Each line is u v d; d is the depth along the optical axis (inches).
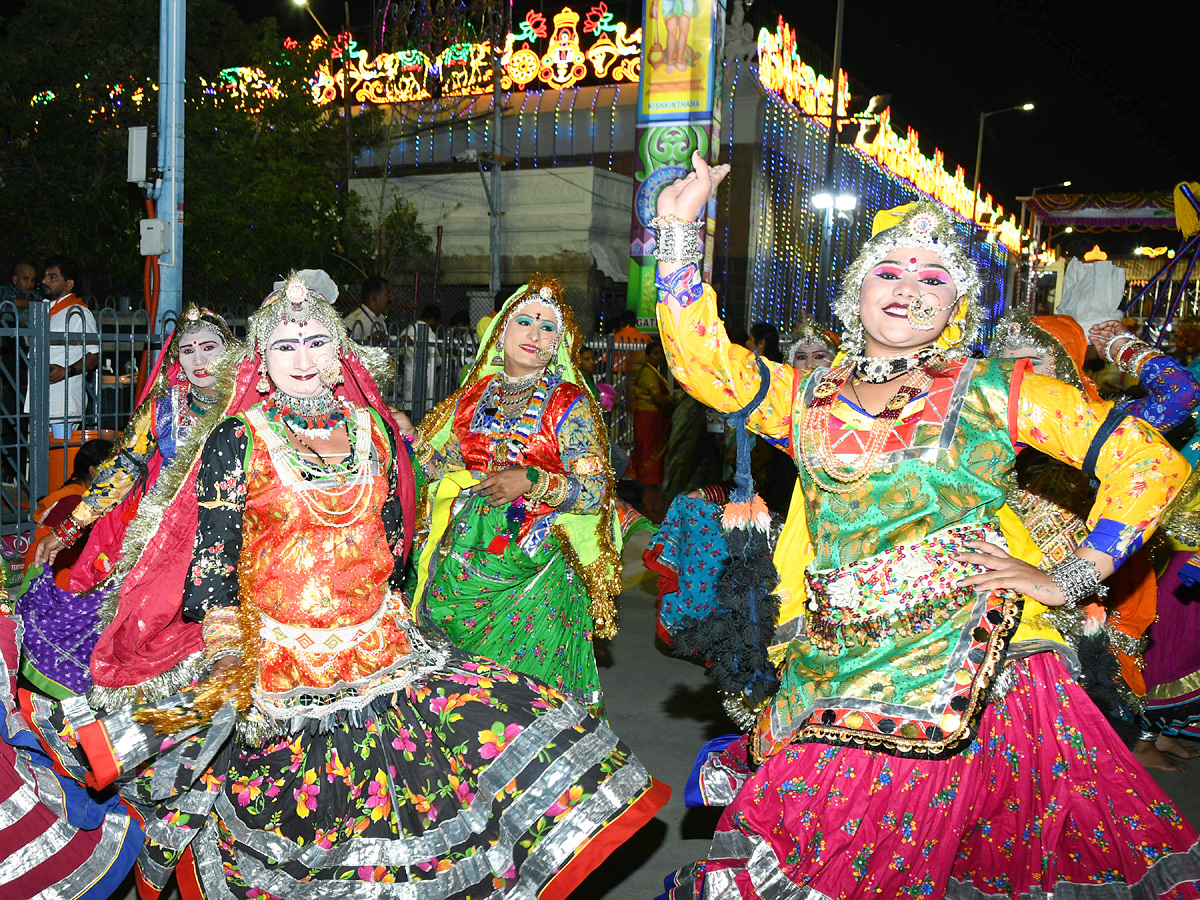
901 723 97.1
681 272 104.3
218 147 663.1
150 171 299.3
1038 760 103.4
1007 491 105.9
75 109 677.3
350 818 112.3
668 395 418.3
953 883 106.2
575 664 170.2
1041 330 142.1
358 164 939.3
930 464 99.7
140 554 110.6
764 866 98.7
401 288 737.0
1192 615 193.5
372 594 114.2
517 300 171.5
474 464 168.1
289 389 111.3
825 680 102.3
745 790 103.0
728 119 863.7
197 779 112.2
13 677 111.7
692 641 106.7
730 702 112.3
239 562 110.2
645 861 147.9
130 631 110.3
